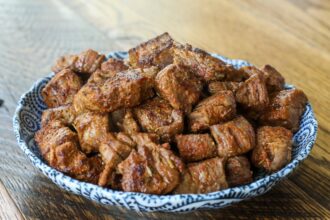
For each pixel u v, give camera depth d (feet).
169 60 1.68
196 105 1.56
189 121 1.52
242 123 1.51
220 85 1.60
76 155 1.46
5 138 1.81
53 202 1.54
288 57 2.31
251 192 1.32
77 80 1.75
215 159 1.41
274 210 1.50
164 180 1.35
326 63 2.26
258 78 1.61
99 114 1.52
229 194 1.29
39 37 2.48
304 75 2.18
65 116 1.63
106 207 1.52
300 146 1.57
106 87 1.50
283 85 1.80
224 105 1.50
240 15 2.66
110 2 2.80
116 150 1.42
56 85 1.74
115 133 1.50
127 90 1.48
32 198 1.56
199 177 1.38
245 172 1.46
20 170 1.67
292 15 2.66
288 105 1.64
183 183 1.38
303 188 1.58
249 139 1.48
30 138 1.62
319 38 2.45
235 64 1.89
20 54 2.34
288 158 1.51
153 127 1.50
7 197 1.56
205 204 1.30
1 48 2.39
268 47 2.38
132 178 1.35
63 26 2.56
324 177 1.63
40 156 1.57
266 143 1.52
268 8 2.73
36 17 2.65
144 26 2.56
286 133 1.55
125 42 2.42
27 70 2.22
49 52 2.35
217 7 2.74
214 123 1.50
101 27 2.55
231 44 2.41
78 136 1.53
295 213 1.49
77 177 1.45
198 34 2.49
